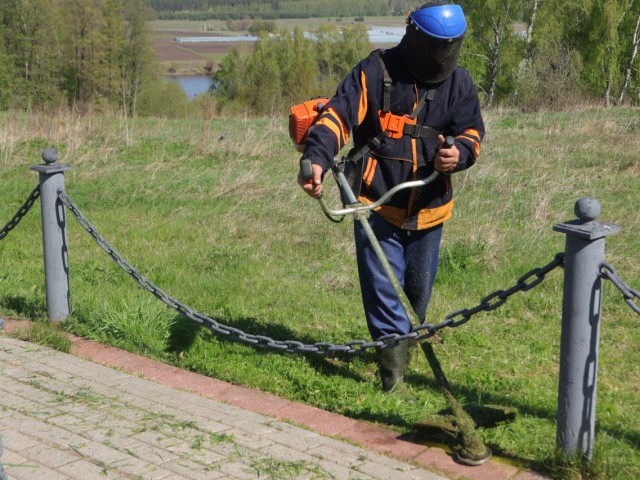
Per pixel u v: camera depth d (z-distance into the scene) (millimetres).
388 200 4527
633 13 39188
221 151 13578
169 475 3637
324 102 4500
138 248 8484
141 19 53219
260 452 3885
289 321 6188
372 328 4723
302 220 9453
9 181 12008
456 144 4383
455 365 5305
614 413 4488
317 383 4891
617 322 6098
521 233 8438
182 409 4414
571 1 41219
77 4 50781
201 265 7844
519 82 24516
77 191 11203
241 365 5207
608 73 39344
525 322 6129
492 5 41344
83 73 51000
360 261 4676
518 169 12008
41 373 4941
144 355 5441
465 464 3799
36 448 3896
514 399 4684
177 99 53469
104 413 4332
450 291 6934
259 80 62094
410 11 4426
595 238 3395
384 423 4371
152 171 12375
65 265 5910
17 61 50531
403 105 4406
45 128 15016
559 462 3654
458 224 8891
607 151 13211
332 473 3680
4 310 6234
